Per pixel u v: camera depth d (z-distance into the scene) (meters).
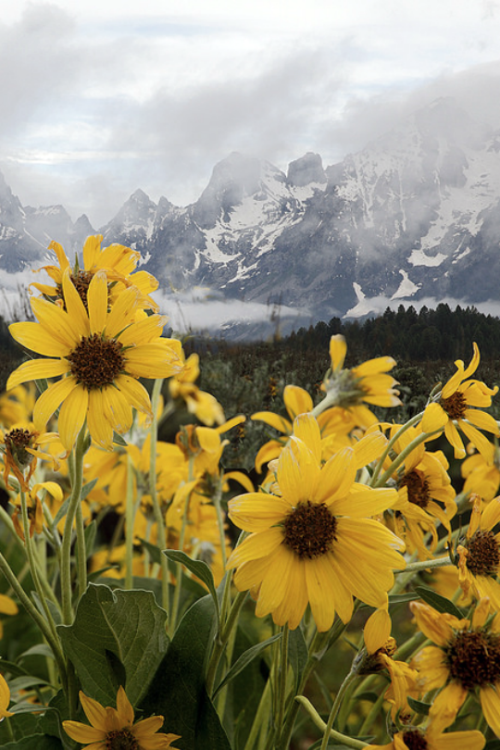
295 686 0.66
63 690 0.68
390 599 0.69
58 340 0.64
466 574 0.60
